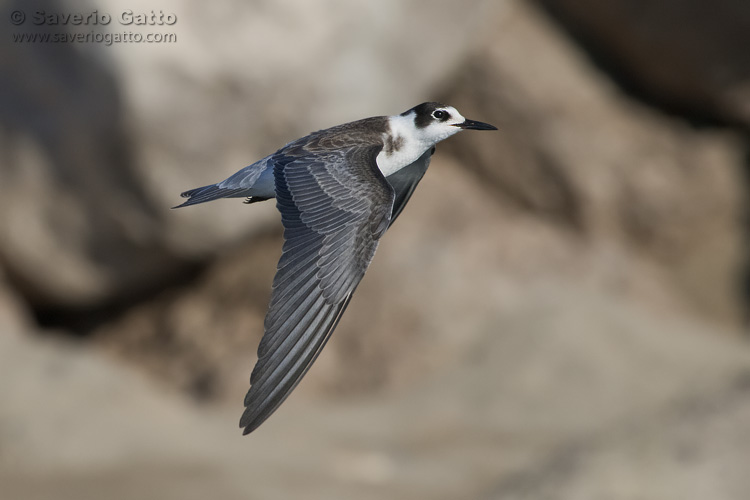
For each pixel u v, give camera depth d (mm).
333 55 18906
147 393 15734
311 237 6715
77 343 19844
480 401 17312
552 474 13211
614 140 23250
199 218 18938
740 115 23531
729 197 23125
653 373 18234
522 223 22266
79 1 17172
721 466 12648
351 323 19359
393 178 8273
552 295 20219
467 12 20594
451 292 19781
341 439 15742
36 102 17734
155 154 17922
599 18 23734
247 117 18312
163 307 20078
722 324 22234
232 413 16875
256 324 19594
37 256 18953
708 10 22781
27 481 13188
